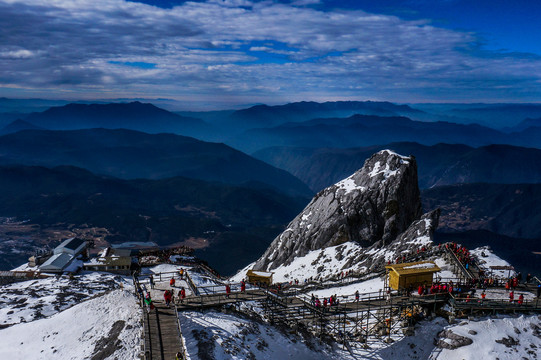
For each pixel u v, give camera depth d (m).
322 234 107.50
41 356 42.03
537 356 40.66
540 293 48.66
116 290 53.00
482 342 41.94
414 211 112.56
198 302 45.09
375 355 43.59
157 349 33.81
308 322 49.16
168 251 125.19
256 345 39.50
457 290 47.97
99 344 40.53
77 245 121.31
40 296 80.81
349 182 118.31
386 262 77.56
